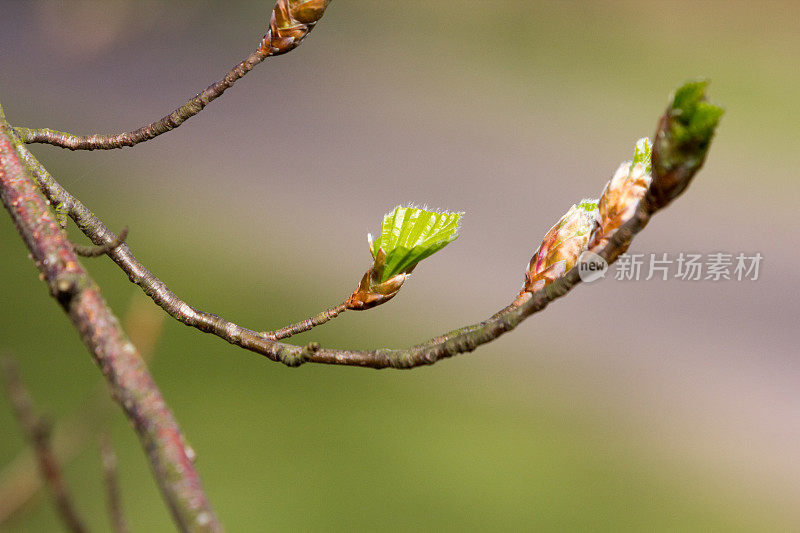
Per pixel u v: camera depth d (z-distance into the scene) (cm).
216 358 236
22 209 58
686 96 57
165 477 55
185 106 64
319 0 63
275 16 63
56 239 58
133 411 56
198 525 54
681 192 57
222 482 191
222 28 543
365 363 60
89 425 56
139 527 165
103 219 316
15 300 232
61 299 57
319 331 278
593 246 61
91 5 491
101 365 56
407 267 63
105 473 55
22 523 56
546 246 62
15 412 50
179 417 207
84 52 493
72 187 340
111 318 56
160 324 60
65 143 64
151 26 516
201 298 276
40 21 503
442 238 63
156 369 221
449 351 59
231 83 63
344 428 223
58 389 197
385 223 63
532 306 59
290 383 236
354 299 63
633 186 61
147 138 64
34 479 56
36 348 212
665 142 57
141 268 62
